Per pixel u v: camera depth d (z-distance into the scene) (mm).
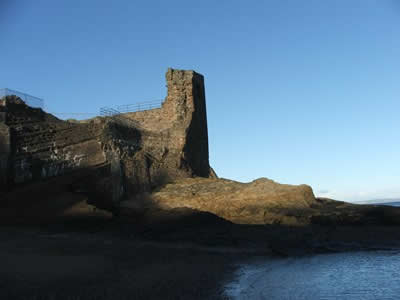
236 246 27938
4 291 14359
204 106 54688
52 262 19688
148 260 22484
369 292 16609
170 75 50000
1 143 29625
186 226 32344
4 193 29000
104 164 36469
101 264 20250
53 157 33125
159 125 49062
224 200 37656
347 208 37469
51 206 30625
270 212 35500
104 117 40281
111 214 32594
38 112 34438
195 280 17984
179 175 45688
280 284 17938
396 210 35375
